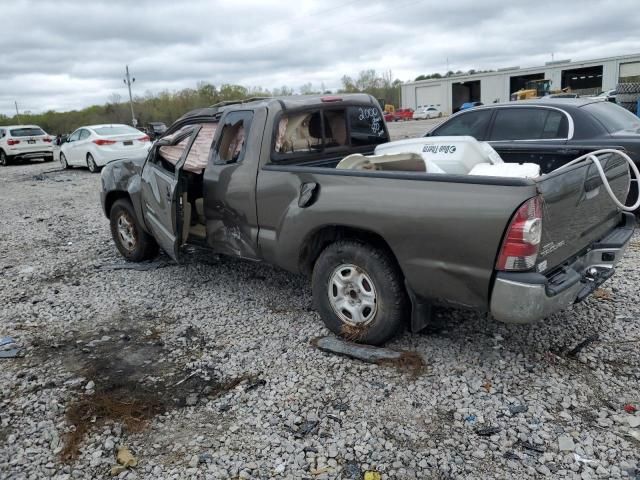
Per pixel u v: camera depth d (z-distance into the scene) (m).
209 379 3.67
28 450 3.03
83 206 10.80
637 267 5.29
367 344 3.89
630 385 3.33
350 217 3.65
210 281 5.57
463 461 2.77
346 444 2.94
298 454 2.88
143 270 6.05
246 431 3.10
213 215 4.84
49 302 5.23
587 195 3.47
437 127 7.83
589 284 3.55
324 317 4.07
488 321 4.25
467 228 3.13
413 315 3.61
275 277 5.55
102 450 3.00
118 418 3.27
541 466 2.71
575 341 3.89
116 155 16.42
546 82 44.75
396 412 3.19
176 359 3.97
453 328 4.16
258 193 4.31
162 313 4.83
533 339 3.94
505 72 58.88
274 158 4.37
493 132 7.19
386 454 2.85
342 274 3.92
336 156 4.97
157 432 3.13
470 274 3.19
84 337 4.42
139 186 5.81
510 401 3.22
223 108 4.91
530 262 3.01
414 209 3.34
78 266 6.43
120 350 4.15
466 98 66.62
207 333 4.37
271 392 3.46
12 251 7.42
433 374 3.55
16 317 4.90
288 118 4.47
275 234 4.27
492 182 3.07
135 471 2.82
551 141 6.62
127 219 6.25
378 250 3.69
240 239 4.64
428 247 3.33
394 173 3.49
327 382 3.53
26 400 3.51
